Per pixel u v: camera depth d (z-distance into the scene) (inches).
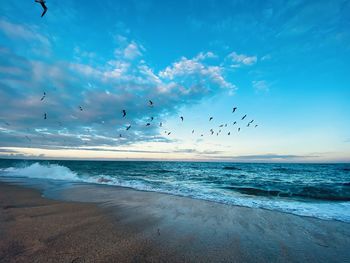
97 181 623.2
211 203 331.0
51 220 228.2
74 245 164.4
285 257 157.0
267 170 1471.5
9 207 283.4
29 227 203.0
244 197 388.8
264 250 167.8
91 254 150.1
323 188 517.0
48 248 157.6
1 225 207.3
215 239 187.0
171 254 155.5
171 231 203.9
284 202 344.2
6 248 154.9
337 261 152.9
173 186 536.1
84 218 239.6
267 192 452.1
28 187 473.4
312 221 242.7
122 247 163.9
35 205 299.0
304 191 468.1
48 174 759.7
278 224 230.7
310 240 189.0
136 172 1159.0
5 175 751.1
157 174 1015.0
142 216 253.4
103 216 249.1
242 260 150.7
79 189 456.1
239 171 1337.4
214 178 822.5
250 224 229.8
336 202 350.6
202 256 154.4
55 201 328.2
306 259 154.8
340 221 243.0
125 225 218.7
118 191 436.5
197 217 253.3
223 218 250.7
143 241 177.5
